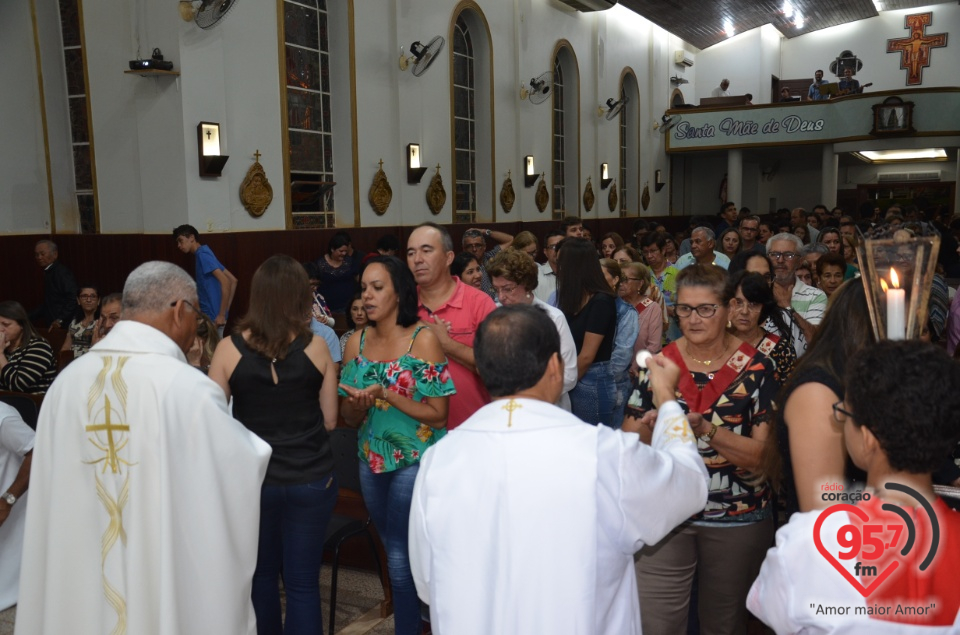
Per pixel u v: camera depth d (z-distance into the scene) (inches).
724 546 96.7
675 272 246.5
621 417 159.8
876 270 62.2
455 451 68.5
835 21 841.5
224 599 94.0
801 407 67.7
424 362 112.6
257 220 339.0
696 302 95.7
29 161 323.6
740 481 96.0
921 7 828.0
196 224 307.9
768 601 55.3
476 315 133.5
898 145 685.3
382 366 113.2
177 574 91.3
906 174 854.5
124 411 91.6
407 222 430.0
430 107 445.1
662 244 266.8
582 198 627.2
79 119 324.8
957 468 72.4
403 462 113.3
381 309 114.7
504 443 66.8
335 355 175.6
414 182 434.0
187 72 300.5
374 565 160.6
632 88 718.5
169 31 297.0
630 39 706.8
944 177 842.2
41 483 95.6
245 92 331.0
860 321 68.2
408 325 116.7
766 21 816.9
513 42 529.7
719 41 848.9
